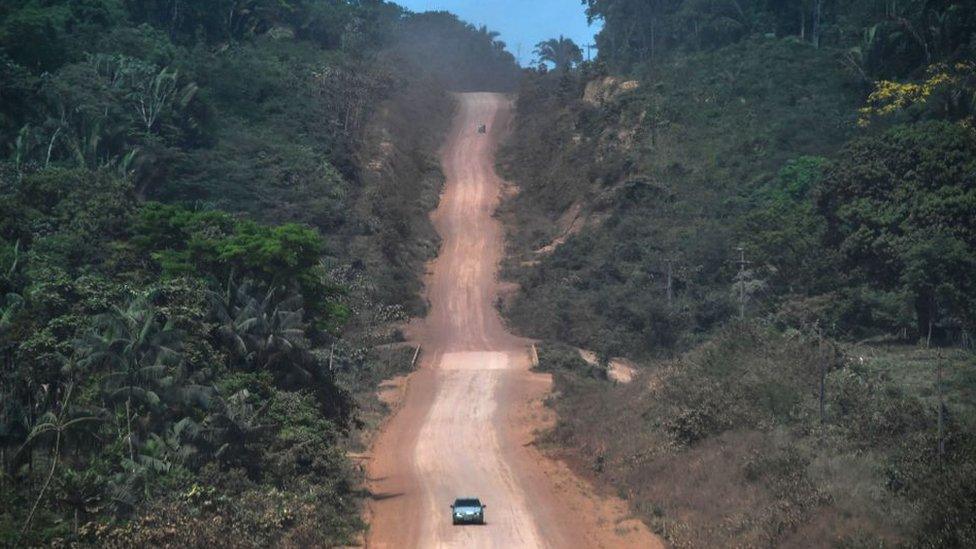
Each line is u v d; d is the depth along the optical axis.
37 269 50.28
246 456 42.00
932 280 67.00
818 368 51.44
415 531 41.03
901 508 34.22
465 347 86.56
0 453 35.62
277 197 98.44
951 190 70.88
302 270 52.41
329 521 40.16
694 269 90.75
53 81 88.69
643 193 106.62
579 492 47.53
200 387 40.84
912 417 42.62
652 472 46.97
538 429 60.72
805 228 79.62
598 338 86.19
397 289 94.00
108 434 38.75
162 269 54.25
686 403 51.81
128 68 97.88
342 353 73.19
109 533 33.88
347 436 52.94
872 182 75.00
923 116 96.75
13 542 32.22
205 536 35.06
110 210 66.62
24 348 38.91
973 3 106.56
